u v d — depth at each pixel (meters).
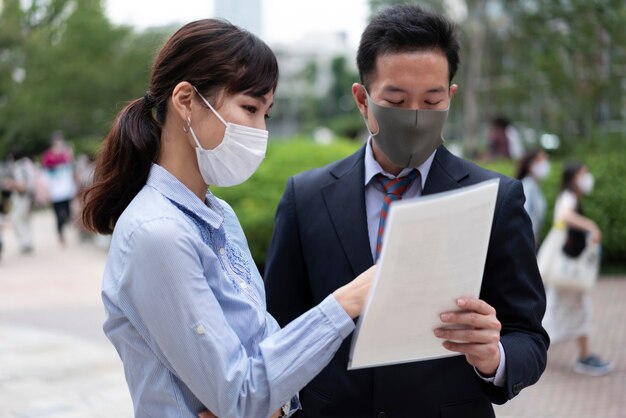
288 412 1.89
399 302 1.51
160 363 1.59
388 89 1.94
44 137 26.31
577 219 5.81
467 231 1.52
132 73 26.11
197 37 1.65
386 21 1.95
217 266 1.63
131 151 1.72
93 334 7.01
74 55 25.94
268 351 1.55
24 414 4.69
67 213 13.72
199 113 1.66
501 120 12.25
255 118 1.70
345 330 1.58
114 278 1.59
